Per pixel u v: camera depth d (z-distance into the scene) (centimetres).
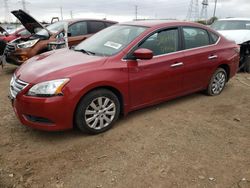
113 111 392
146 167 308
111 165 311
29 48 768
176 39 462
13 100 368
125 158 325
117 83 381
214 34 538
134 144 358
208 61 512
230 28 1004
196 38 500
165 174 296
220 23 1063
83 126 366
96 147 350
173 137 379
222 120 440
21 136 378
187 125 418
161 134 387
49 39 798
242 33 923
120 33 447
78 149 345
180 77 468
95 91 366
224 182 285
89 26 865
